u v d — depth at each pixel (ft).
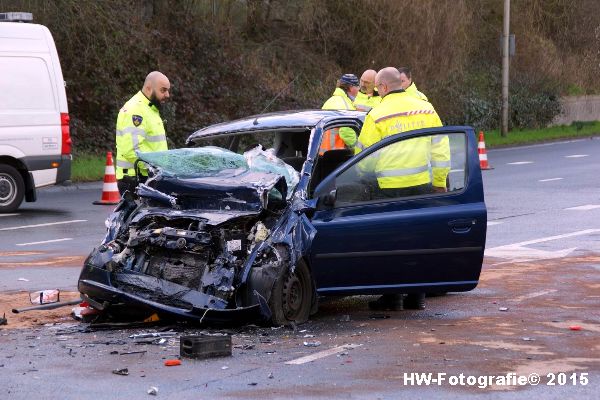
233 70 271.49
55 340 71.10
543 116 361.10
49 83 153.99
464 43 325.01
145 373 61.21
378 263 77.87
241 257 73.97
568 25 399.65
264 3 301.43
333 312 82.58
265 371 61.52
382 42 307.17
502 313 80.79
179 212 76.33
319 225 75.82
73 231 131.13
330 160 85.71
